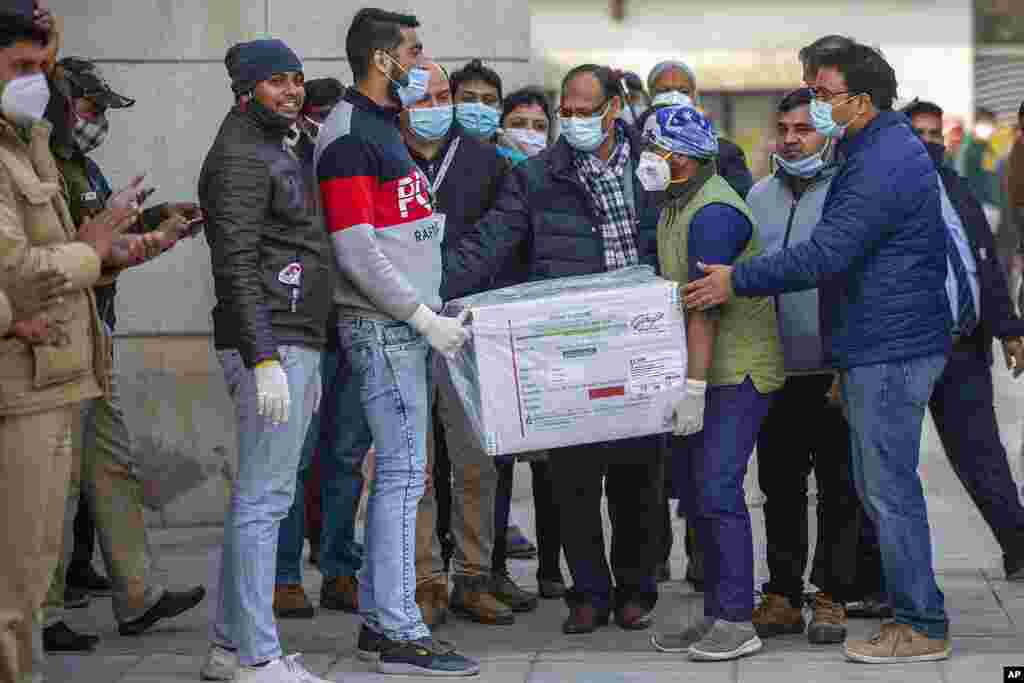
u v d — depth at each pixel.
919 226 5.30
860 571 6.18
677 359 5.46
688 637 5.68
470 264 6.01
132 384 8.37
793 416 5.88
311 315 5.15
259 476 5.16
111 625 6.31
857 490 5.51
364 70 5.36
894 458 5.35
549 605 6.64
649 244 6.05
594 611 6.07
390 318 5.40
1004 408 11.27
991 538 7.67
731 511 5.55
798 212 5.86
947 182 6.73
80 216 5.80
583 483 5.99
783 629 5.94
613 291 5.41
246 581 5.12
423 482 5.49
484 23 8.41
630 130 6.11
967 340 6.71
